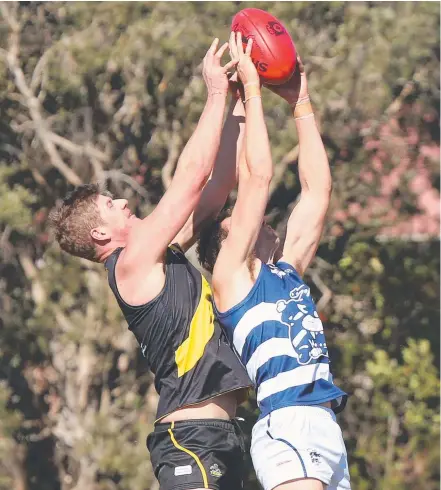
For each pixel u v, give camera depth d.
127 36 40.50
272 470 16.84
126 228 18.66
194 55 40.84
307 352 17.22
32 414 44.78
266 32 18.28
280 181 41.94
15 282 44.25
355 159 45.53
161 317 17.80
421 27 42.66
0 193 40.84
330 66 42.66
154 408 43.66
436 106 46.25
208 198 19.23
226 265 17.44
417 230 47.97
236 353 17.69
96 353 43.22
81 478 42.84
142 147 43.81
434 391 45.69
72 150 42.88
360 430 46.91
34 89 42.78
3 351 44.09
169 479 17.83
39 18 43.06
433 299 47.94
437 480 46.53
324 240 46.25
